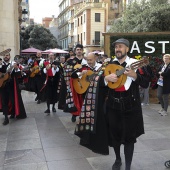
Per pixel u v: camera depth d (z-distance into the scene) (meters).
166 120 7.34
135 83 3.74
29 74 10.25
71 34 65.19
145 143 5.35
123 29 26.00
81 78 6.07
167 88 7.85
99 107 4.05
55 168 4.23
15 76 7.36
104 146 4.06
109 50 10.44
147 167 4.21
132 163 4.37
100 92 4.06
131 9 25.77
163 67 8.01
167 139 5.61
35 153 4.89
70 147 5.19
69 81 6.48
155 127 6.58
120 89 3.70
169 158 4.58
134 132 3.79
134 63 3.50
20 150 5.05
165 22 22.11
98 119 4.06
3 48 13.55
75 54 7.14
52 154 4.83
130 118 3.75
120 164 4.07
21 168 4.25
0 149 5.12
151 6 24.12
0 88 7.00
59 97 7.39
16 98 7.39
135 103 3.73
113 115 3.84
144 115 7.96
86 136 4.17
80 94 6.32
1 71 7.03
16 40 17.30
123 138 3.82
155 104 9.84
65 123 7.06
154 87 8.46
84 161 4.50
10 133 6.18
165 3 23.47
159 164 4.33
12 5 13.85
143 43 10.33
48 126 6.77
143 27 22.62
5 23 13.59
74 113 6.49
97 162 4.45
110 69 3.76
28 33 46.84
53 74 8.19
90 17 50.91
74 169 4.19
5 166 4.34
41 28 46.09
